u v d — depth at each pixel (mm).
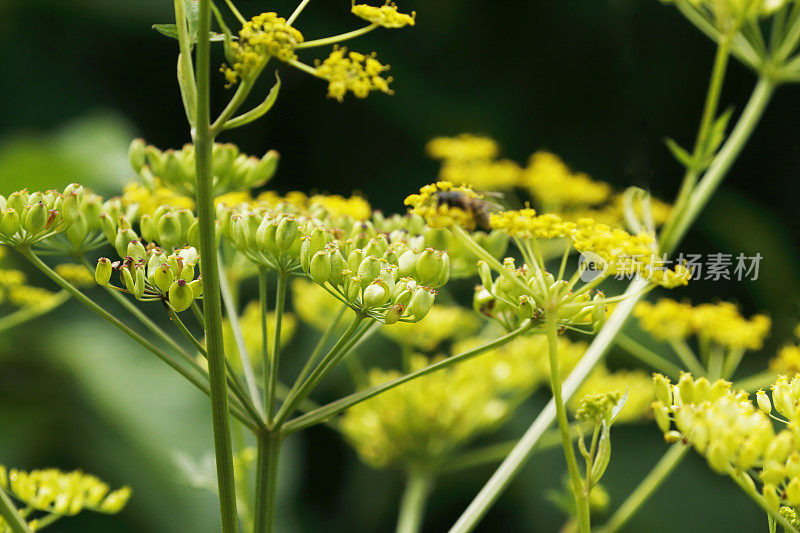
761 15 739
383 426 765
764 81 741
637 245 603
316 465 1261
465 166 826
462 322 788
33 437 1100
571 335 894
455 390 766
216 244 589
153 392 1113
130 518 1060
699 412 585
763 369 1064
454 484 1188
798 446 581
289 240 617
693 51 1247
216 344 592
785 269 1217
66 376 1133
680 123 1255
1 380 1121
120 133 1261
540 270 607
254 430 615
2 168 1153
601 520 1076
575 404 774
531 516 1144
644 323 730
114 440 1097
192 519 1054
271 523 615
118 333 1171
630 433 1143
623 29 1115
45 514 1062
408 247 637
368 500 1239
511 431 1156
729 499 1089
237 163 675
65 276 699
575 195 805
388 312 604
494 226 608
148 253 609
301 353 1200
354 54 593
